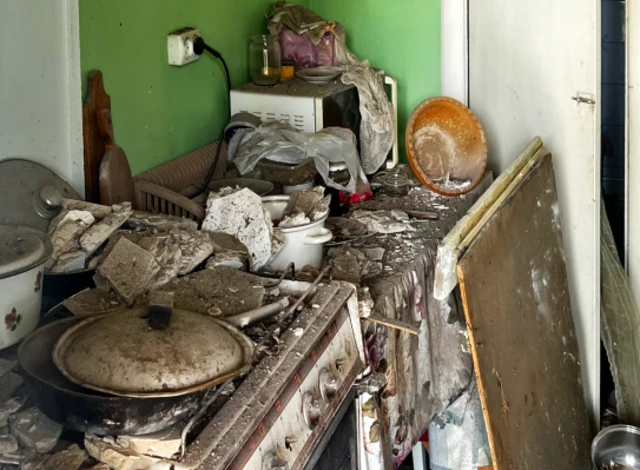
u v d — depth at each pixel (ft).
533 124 8.31
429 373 6.84
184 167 7.12
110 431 3.71
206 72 7.50
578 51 7.88
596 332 8.39
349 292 5.23
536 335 6.99
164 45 6.85
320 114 7.52
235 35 7.95
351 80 8.02
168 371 3.75
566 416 7.58
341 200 7.61
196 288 5.11
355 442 5.52
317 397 4.68
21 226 4.98
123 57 6.37
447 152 8.15
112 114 6.32
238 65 8.06
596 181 8.07
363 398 5.48
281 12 8.44
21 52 5.27
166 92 6.95
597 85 7.86
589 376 8.49
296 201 6.23
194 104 7.38
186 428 3.76
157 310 4.04
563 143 8.17
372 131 8.18
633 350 8.83
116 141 6.40
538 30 8.05
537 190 7.44
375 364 5.78
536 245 7.22
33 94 5.41
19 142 5.36
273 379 4.31
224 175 7.59
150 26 6.64
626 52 8.39
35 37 5.35
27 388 4.00
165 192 6.35
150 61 6.70
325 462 5.00
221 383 4.05
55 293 5.16
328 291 5.19
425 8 8.68
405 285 6.30
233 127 7.57
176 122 7.14
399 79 9.02
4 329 4.48
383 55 9.00
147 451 3.74
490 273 6.15
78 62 5.67
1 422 4.05
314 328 4.80
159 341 3.89
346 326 5.24
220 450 3.78
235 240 5.79
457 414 7.54
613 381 9.17
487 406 5.91
